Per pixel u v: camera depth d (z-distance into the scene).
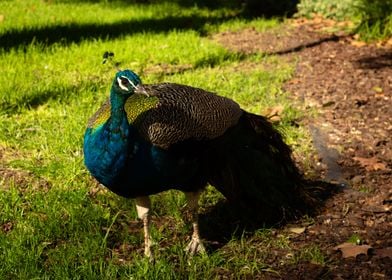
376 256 5.14
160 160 4.61
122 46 10.91
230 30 12.69
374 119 8.07
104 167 4.58
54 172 6.46
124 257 5.16
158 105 4.71
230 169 5.13
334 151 7.15
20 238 5.23
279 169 5.49
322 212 5.82
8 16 13.70
